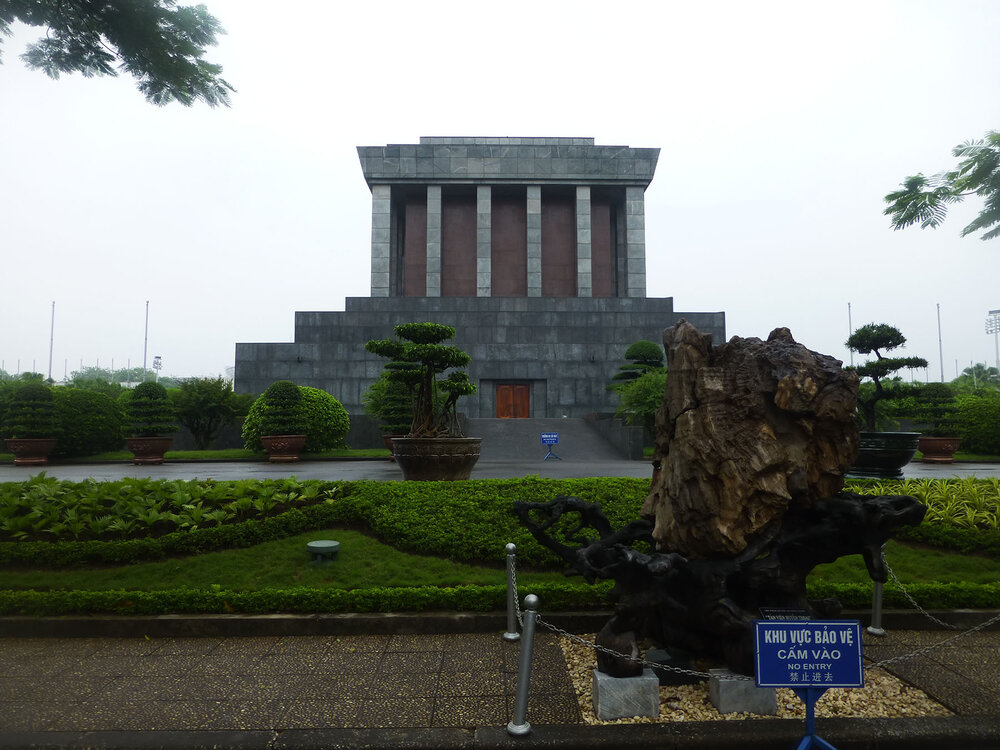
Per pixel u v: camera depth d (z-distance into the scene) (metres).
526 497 9.75
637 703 4.93
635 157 46.00
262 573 8.25
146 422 24.89
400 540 8.99
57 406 26.58
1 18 8.79
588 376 38.84
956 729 4.64
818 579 7.99
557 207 48.47
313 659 6.35
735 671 5.12
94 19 8.79
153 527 9.40
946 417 24.77
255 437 26.36
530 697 5.34
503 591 7.41
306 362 38.03
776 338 5.82
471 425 31.67
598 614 7.25
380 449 29.88
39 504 9.68
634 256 45.53
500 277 47.50
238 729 4.76
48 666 6.18
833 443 5.34
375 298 41.62
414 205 48.03
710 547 5.27
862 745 4.55
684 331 5.64
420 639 6.96
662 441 5.96
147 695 5.43
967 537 8.93
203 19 9.07
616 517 9.25
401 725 4.82
